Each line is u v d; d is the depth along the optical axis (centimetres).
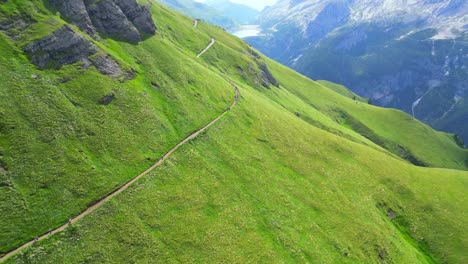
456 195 11762
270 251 6900
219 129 9931
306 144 11456
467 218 10762
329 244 7869
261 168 9238
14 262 5156
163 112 9338
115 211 6316
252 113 11612
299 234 7719
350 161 11675
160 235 6281
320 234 8025
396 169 12394
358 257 7900
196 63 13200
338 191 9806
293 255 7100
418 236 10125
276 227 7588
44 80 7656
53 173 6378
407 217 10544
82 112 7681
